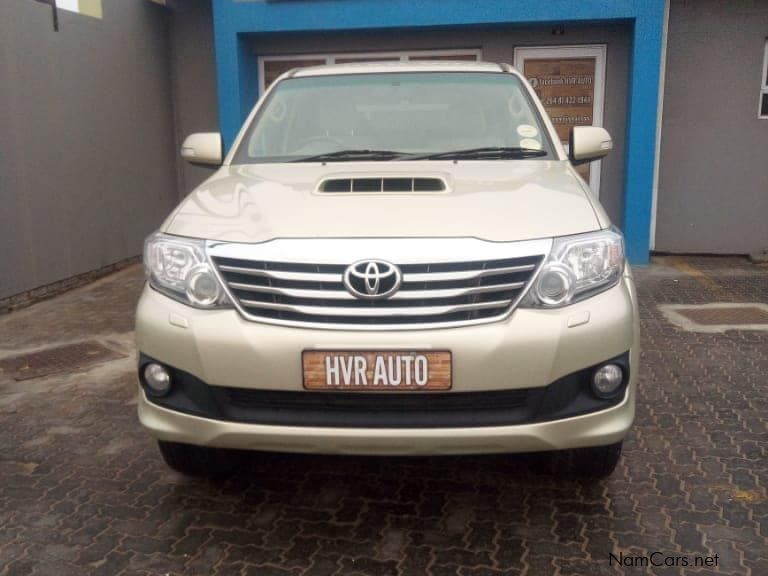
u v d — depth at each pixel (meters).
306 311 2.49
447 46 8.27
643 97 7.59
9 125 6.55
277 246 2.55
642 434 3.71
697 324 5.67
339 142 3.74
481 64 4.26
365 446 2.52
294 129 3.86
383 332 2.46
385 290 2.45
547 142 3.69
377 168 3.36
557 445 2.55
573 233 2.62
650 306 6.26
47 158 7.10
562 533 2.84
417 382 2.46
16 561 2.72
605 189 8.34
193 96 9.59
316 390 2.49
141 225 8.91
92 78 7.83
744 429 3.76
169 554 2.76
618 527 2.88
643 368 4.69
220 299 2.58
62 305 6.77
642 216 7.85
